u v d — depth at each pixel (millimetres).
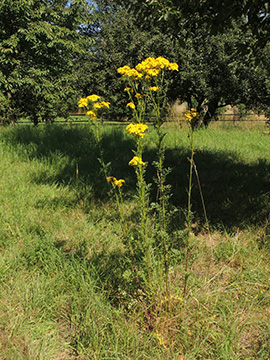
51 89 15445
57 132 7992
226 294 2549
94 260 2904
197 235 3580
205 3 3203
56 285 2594
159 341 2074
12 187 4590
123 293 2316
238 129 11484
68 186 4809
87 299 2408
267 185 4828
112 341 2055
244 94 12562
